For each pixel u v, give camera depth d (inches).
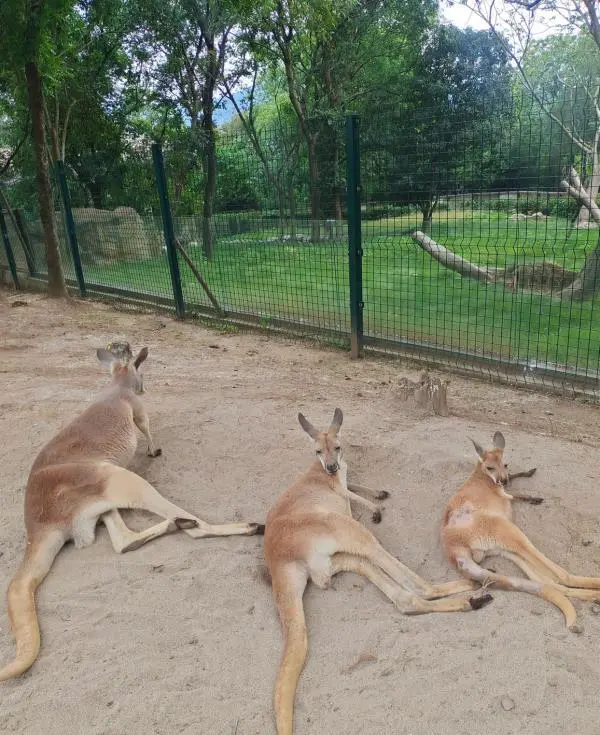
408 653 114.7
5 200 589.6
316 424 220.2
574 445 195.9
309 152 477.7
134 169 789.9
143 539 153.9
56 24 466.0
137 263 463.5
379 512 162.6
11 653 122.9
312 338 338.3
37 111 472.4
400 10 812.0
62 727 104.7
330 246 343.3
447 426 214.2
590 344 278.4
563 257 331.9
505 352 279.3
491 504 145.8
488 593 126.0
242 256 393.7
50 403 259.0
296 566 130.7
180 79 776.3
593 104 293.4
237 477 189.8
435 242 336.5
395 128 293.9
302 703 105.9
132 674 114.7
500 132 262.4
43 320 429.4
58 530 152.3
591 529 149.0
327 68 843.4
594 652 111.3
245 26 727.7
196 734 101.9
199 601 134.1
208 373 293.9
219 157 642.8
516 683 105.9
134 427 195.3
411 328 327.6
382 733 99.3
